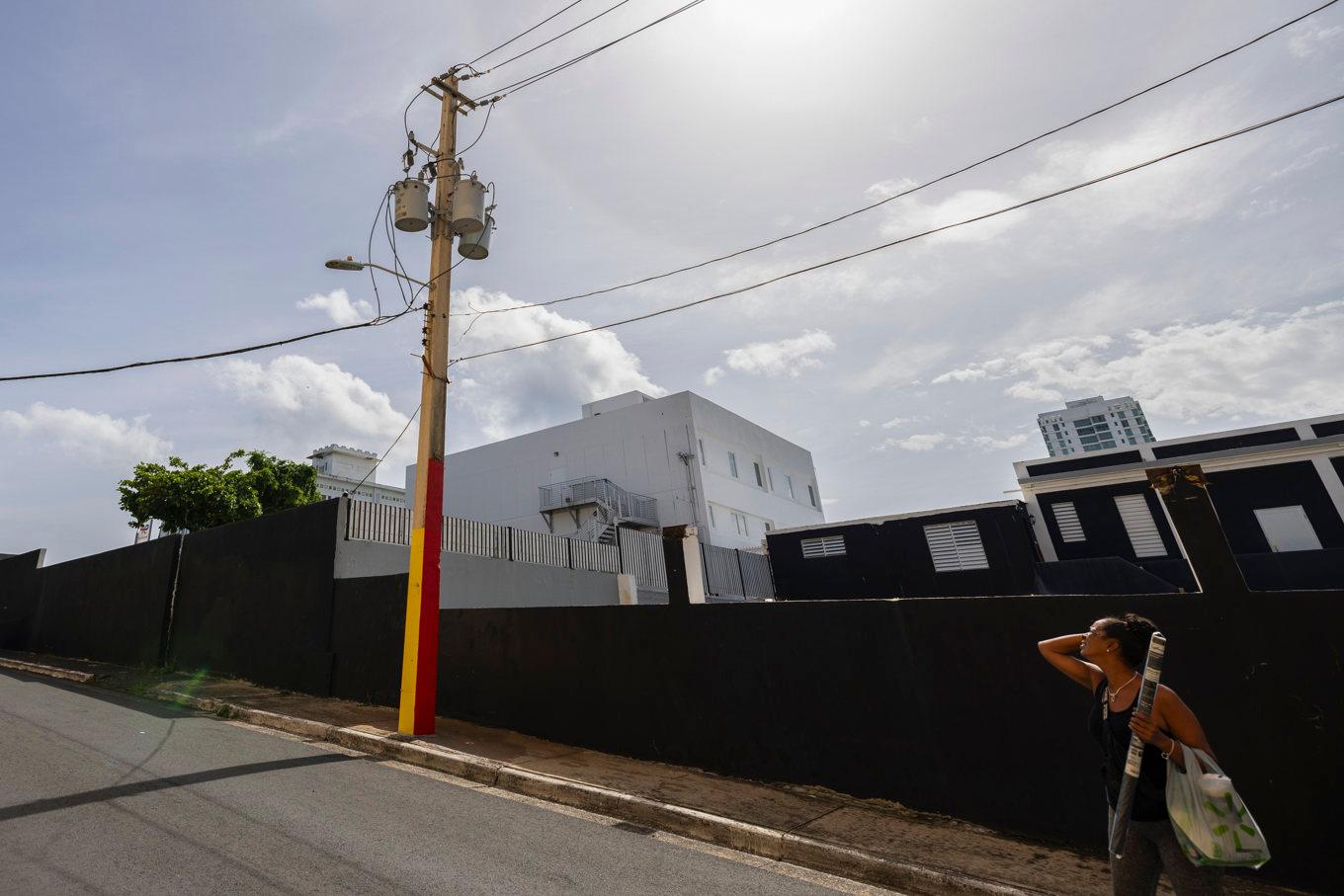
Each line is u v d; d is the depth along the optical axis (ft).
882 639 19.48
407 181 30.19
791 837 15.74
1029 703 16.97
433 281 30.07
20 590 68.08
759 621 21.80
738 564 85.15
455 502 121.60
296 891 11.73
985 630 17.93
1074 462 86.74
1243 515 74.69
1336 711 13.57
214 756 21.81
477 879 12.78
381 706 31.83
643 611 24.53
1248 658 14.56
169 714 29.68
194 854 13.25
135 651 48.49
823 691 20.16
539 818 17.30
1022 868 14.26
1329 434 77.77
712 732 21.97
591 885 12.95
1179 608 15.48
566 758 23.29
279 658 38.01
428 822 16.20
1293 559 69.82
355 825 15.55
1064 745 16.31
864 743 19.16
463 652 30.17
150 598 48.98
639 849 15.43
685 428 100.73
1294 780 13.75
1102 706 9.77
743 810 17.79
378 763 22.57
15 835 13.92
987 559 80.69
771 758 20.62
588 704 25.22
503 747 24.50
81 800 16.42
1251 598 14.74
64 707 30.14
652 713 23.45
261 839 14.28
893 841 15.76
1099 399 595.88
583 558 62.90
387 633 33.06
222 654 41.78
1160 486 16.21
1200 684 14.96
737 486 108.99
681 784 20.20
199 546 46.91
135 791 17.30
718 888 13.33
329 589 36.55
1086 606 16.63
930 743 18.13
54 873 12.06
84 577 57.88
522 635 28.02
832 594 88.43
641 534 73.97
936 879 13.75
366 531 39.78
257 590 41.06
